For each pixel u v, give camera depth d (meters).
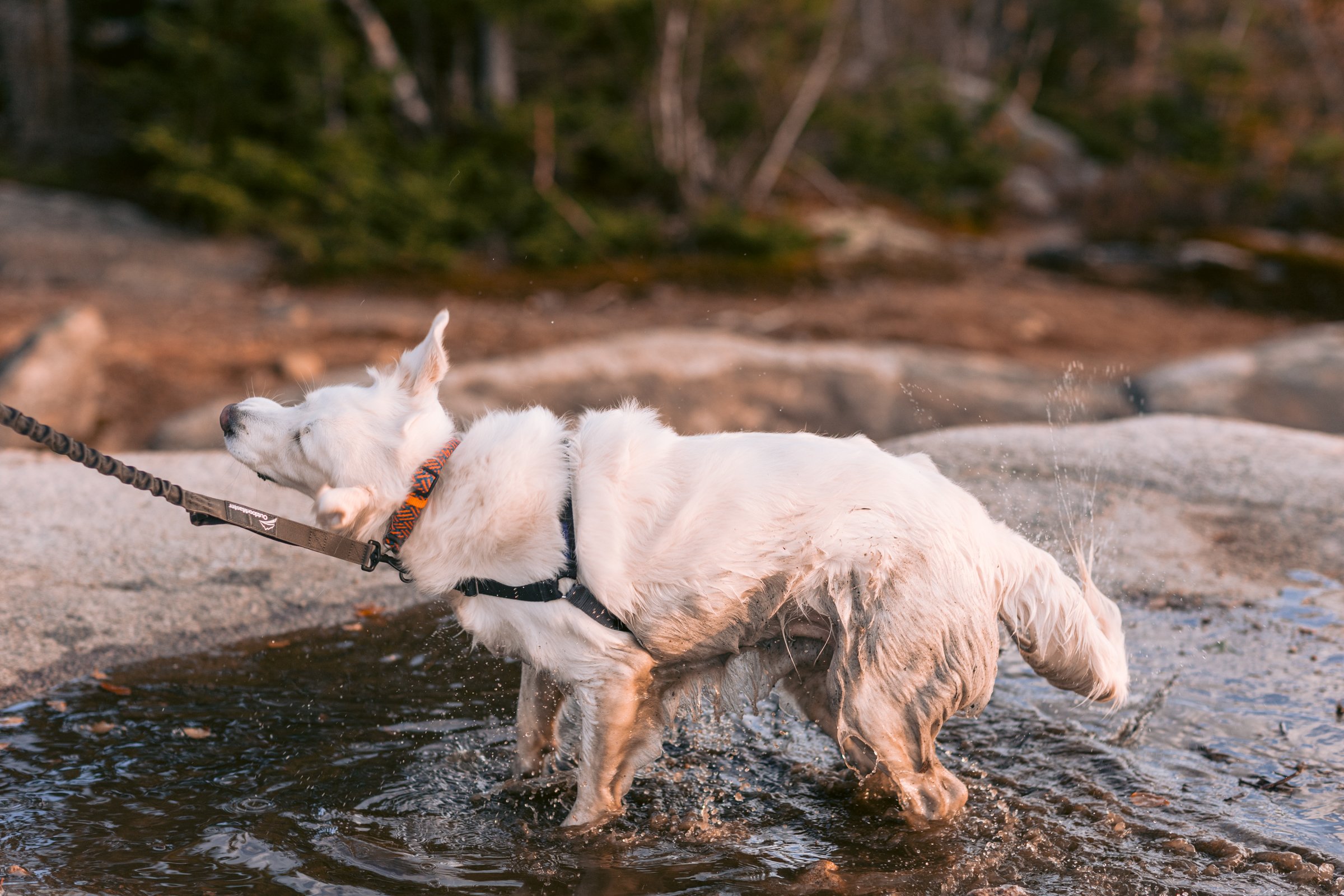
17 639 4.39
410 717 4.09
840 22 19.27
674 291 15.68
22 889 3.01
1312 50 27.94
